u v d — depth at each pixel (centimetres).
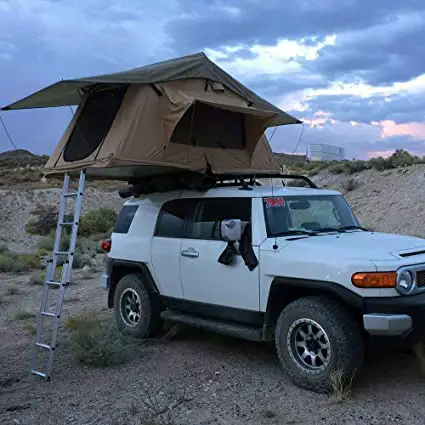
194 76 755
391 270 519
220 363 657
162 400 551
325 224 680
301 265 566
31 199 3934
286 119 911
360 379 574
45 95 768
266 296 601
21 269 1781
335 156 3866
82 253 2120
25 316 995
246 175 746
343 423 475
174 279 721
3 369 684
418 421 471
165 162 705
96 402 557
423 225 2228
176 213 745
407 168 2855
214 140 767
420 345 621
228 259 636
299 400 531
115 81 682
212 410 520
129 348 704
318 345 550
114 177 836
